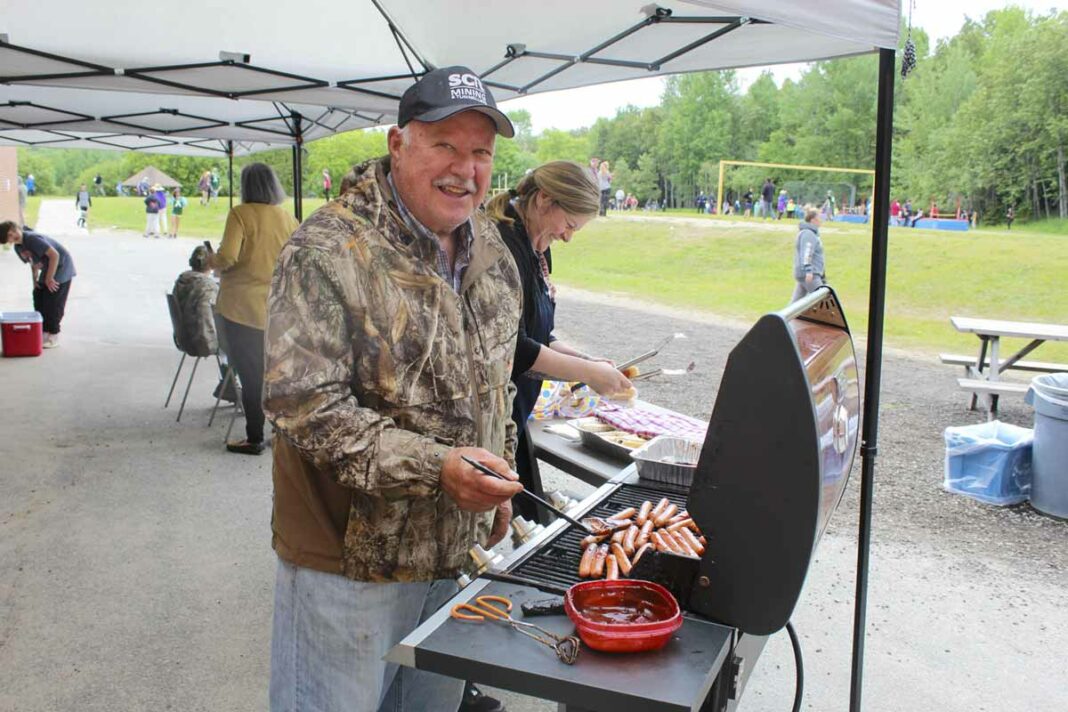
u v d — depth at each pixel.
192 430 5.30
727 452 1.19
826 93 46.62
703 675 1.08
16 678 2.53
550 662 1.10
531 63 4.50
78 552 3.46
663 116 51.56
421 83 1.33
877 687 2.63
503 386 1.57
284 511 1.46
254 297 4.55
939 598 3.27
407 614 1.51
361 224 1.31
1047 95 37.78
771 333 1.14
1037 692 2.62
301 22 4.13
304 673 1.48
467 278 1.49
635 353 9.05
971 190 40.25
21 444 4.89
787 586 1.18
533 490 2.49
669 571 1.27
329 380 1.26
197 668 2.64
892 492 4.59
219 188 45.19
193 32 4.23
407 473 1.24
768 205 27.62
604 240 22.20
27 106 6.80
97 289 12.93
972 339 10.80
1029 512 4.30
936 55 51.03
